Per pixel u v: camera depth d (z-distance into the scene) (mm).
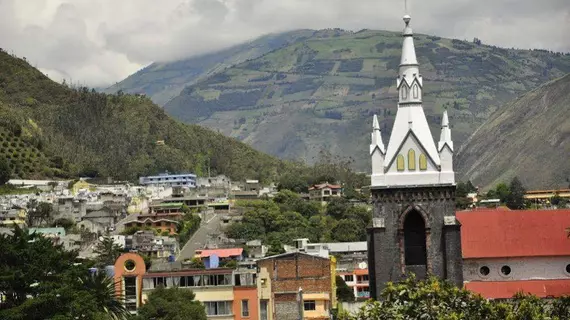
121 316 177750
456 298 102312
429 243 136750
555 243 153250
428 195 137125
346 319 106750
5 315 146000
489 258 152875
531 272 152875
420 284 105562
